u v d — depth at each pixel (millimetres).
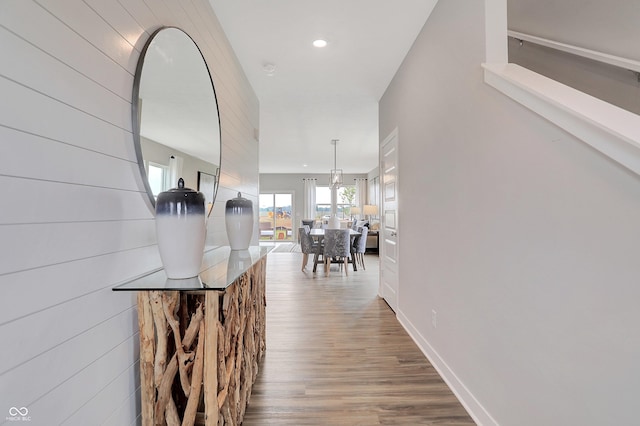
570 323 1101
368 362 2330
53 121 858
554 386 1170
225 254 2016
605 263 975
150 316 1207
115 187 1126
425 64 2436
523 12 2393
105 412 1072
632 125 896
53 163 859
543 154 1219
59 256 879
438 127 2197
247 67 3129
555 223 1164
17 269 754
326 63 3072
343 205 11969
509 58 2545
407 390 1974
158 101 1410
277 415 1733
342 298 4059
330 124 5207
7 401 731
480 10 1648
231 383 1485
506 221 1444
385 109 3760
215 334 1244
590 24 1867
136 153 1250
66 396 902
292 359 2375
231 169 2715
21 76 764
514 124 1384
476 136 1693
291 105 4270
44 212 831
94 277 1021
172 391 1326
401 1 2193
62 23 887
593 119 963
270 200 11883
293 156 8227
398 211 3207
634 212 889
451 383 1995
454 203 1955
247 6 2213
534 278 1271
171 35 1537
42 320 823
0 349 715
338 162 9211
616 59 1642
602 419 986
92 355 1011
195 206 1229
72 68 925
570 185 1097
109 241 1094
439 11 2170
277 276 5512
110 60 1096
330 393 1940
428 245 2398
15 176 750
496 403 1524
